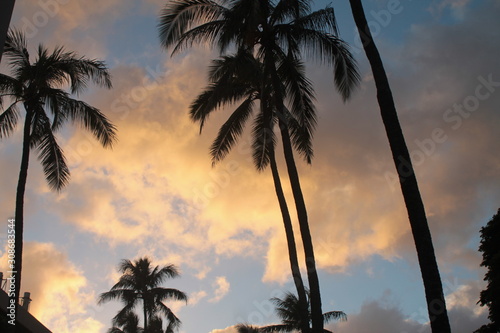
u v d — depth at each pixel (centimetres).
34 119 1944
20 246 1652
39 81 1861
